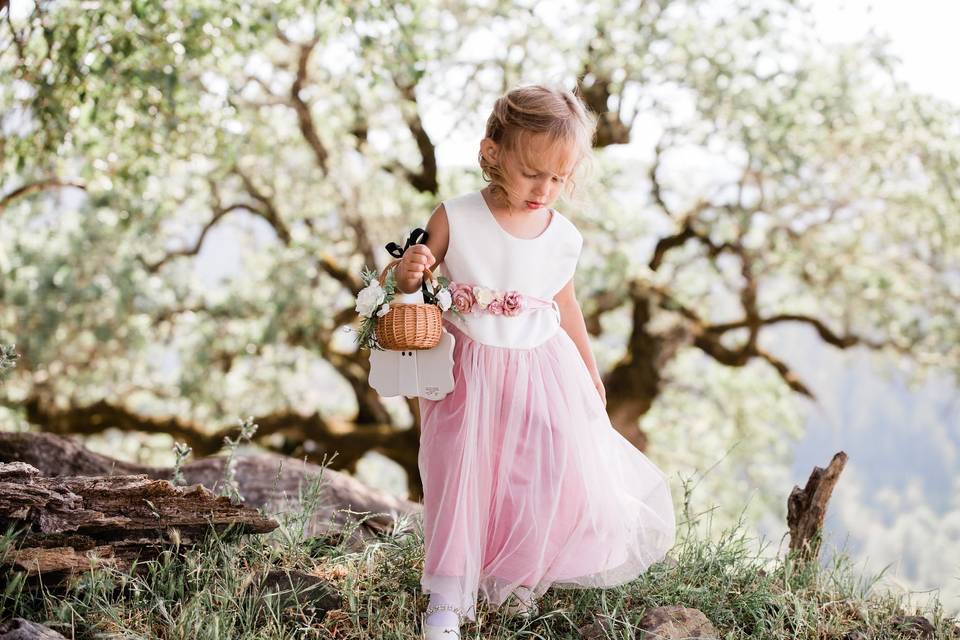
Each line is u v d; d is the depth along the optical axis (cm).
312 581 274
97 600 252
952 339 988
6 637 219
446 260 279
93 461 410
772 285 1078
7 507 246
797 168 833
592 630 263
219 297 1036
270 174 920
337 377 1145
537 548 261
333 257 977
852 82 850
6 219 945
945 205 905
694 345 1043
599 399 292
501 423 270
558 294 298
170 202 900
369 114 856
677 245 985
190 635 243
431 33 766
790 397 1221
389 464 1366
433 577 255
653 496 289
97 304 963
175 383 1045
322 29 643
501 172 265
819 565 318
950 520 1819
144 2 532
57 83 538
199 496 281
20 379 970
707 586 298
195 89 614
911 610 313
